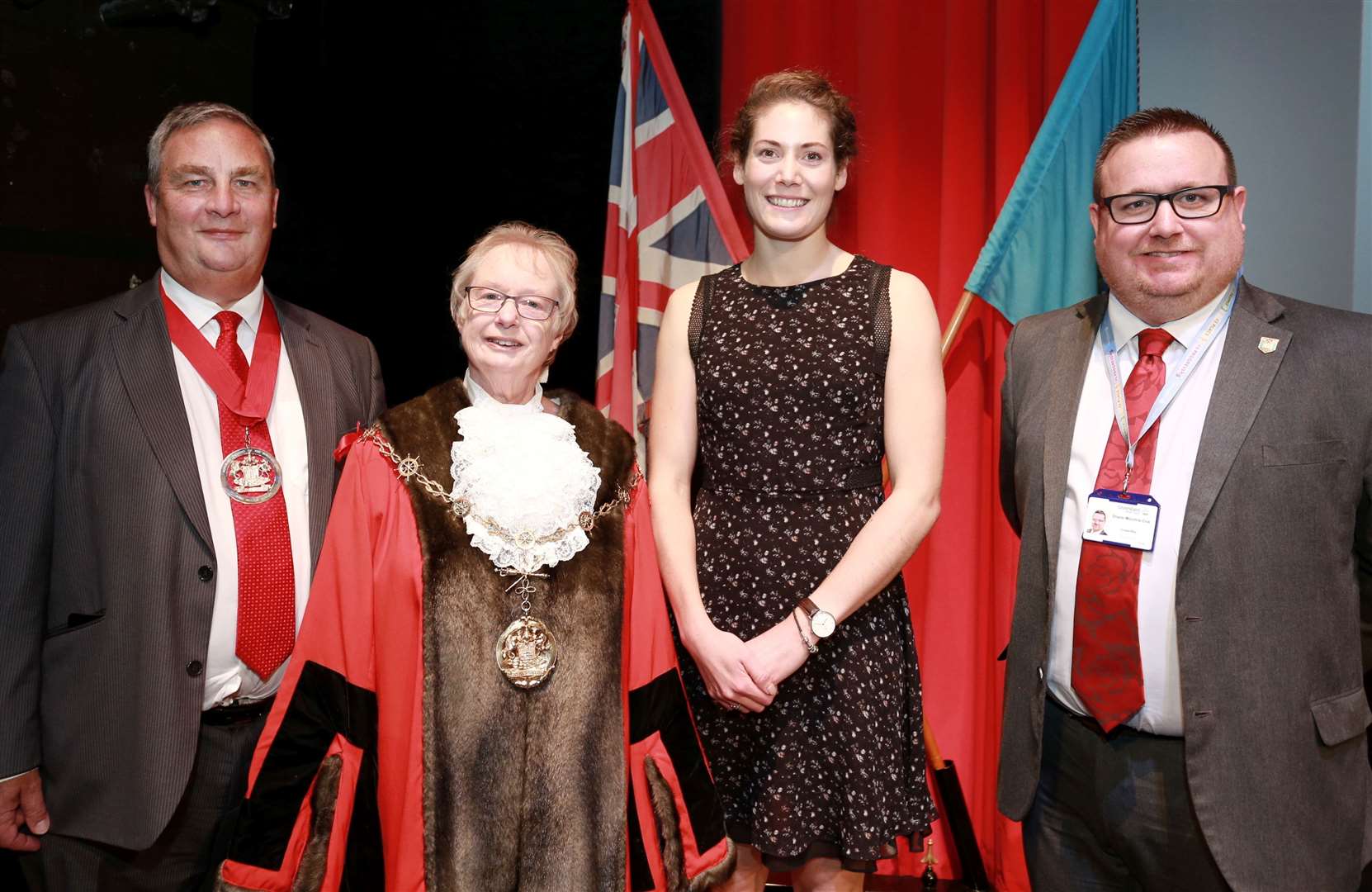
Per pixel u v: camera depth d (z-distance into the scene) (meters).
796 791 1.87
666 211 3.15
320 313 3.53
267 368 2.02
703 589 1.94
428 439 1.77
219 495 1.93
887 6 3.13
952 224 3.04
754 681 1.81
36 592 1.87
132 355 1.92
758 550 1.91
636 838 1.75
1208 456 1.71
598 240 3.47
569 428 1.80
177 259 1.97
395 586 1.70
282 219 3.46
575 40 3.44
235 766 1.93
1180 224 1.71
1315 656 1.69
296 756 1.69
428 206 3.52
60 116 2.71
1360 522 1.74
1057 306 2.86
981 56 3.04
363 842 1.68
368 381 2.20
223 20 3.11
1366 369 1.69
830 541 1.90
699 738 1.90
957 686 3.06
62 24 2.70
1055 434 1.89
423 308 3.53
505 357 1.77
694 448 2.07
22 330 1.94
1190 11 2.99
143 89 2.91
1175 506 1.74
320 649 1.73
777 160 1.93
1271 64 2.90
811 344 1.94
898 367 1.94
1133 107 2.88
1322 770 1.69
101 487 1.86
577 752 1.67
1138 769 1.78
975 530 3.07
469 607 1.68
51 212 2.69
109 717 1.84
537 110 3.47
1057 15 3.00
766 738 1.90
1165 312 1.79
